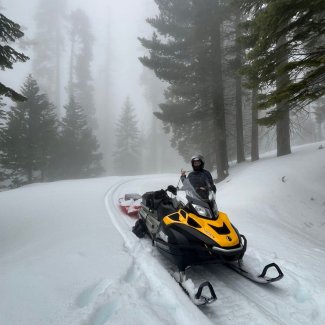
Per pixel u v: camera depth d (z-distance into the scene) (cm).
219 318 380
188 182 528
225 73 1809
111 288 403
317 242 825
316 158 1355
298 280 464
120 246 584
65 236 649
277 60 878
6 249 612
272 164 1470
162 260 536
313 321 380
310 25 809
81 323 326
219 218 488
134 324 333
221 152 1848
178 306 376
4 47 923
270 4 757
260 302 418
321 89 762
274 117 866
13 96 831
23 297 379
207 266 525
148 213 650
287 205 1080
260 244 654
